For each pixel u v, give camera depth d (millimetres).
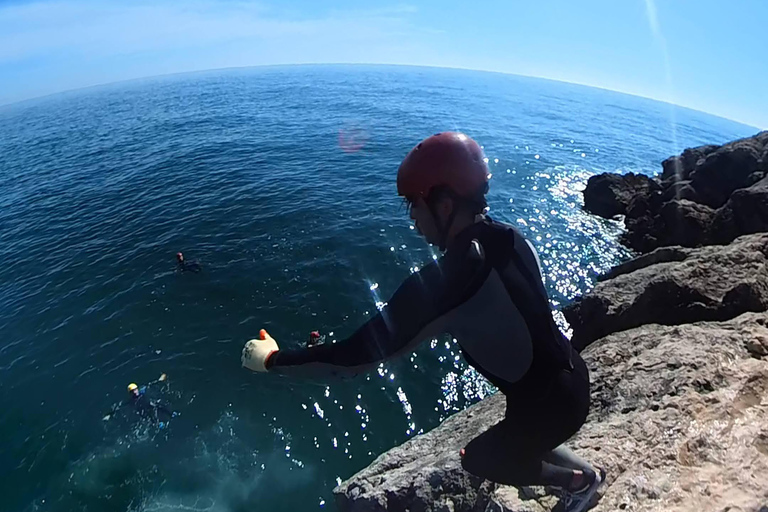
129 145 32625
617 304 7223
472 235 1640
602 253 16203
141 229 17719
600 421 4016
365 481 5422
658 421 3668
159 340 11414
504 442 2129
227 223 17531
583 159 29812
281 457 8508
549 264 15555
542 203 20625
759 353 4379
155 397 9734
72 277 14609
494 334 1721
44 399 9914
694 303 6430
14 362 11078
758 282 6402
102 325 12094
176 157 27953
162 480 8102
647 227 16406
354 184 21875
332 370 1597
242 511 7652
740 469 3127
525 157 28906
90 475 8195
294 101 53562
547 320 1812
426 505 4398
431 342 10773
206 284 13445
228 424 9102
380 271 14047
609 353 5172
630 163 30078
